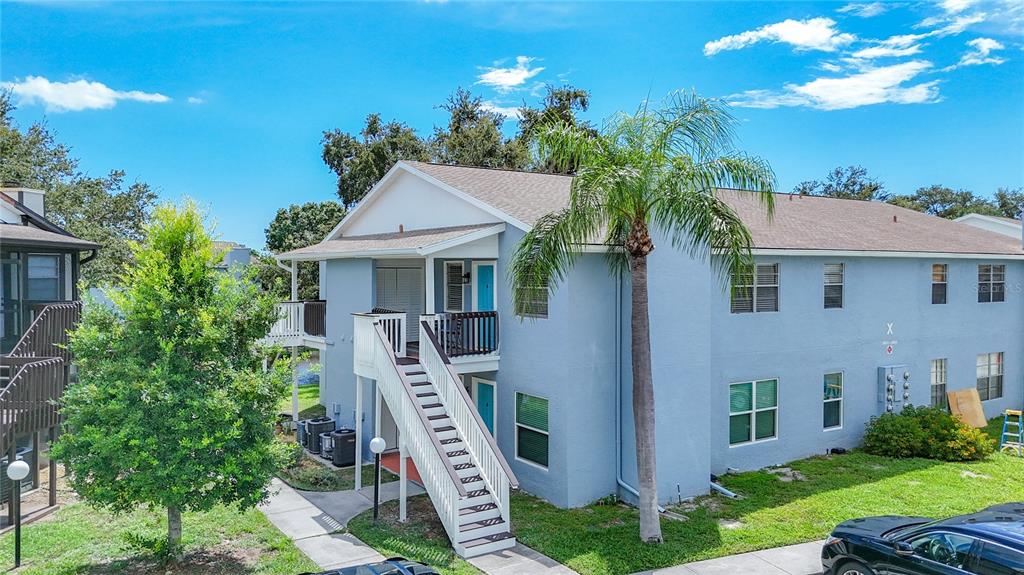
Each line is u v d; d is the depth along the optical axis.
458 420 13.62
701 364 14.83
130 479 10.03
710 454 15.37
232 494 10.73
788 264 17.06
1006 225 26.80
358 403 15.16
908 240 20.11
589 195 11.06
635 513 13.54
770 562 11.16
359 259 17.80
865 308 18.61
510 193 17.33
